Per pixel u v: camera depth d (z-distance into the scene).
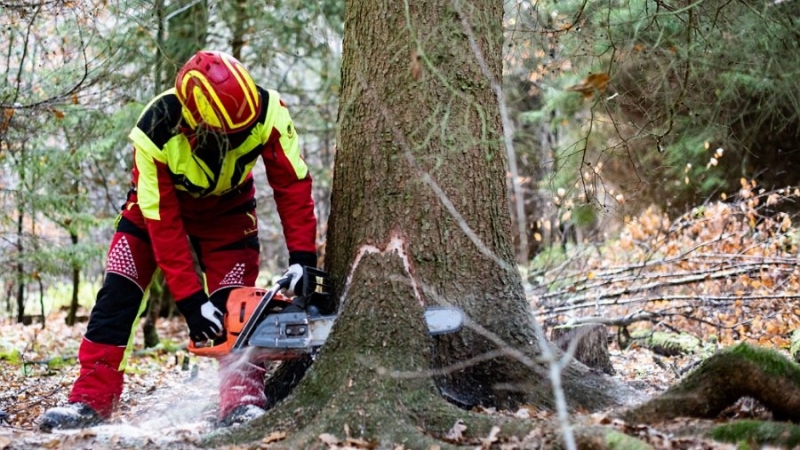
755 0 5.34
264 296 3.70
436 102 3.67
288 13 7.99
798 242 7.46
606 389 3.64
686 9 4.35
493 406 3.59
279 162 3.93
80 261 9.40
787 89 5.84
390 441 2.99
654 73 5.39
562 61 5.71
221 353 3.79
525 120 10.15
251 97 3.67
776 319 6.36
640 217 8.35
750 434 2.88
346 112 3.83
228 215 4.27
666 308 6.77
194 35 8.16
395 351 3.38
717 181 8.80
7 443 3.21
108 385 4.03
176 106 3.78
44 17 5.84
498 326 3.65
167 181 3.84
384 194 3.68
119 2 5.58
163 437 3.36
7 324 11.30
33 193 8.59
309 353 3.80
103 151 9.03
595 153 8.81
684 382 3.21
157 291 9.44
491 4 3.81
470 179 3.71
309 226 3.95
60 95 5.82
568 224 9.18
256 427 3.30
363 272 3.61
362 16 3.82
